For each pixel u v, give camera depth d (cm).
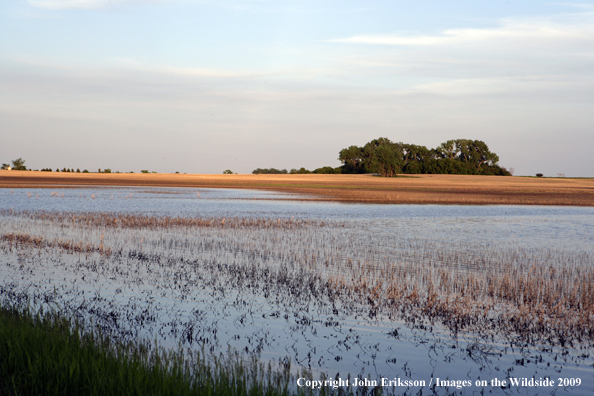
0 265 1489
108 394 596
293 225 2917
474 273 1559
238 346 875
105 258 1662
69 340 756
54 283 1280
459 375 789
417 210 4416
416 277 1485
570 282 1453
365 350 881
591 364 848
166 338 898
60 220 2831
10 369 649
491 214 4128
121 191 6391
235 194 6309
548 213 4344
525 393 727
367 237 2419
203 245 2033
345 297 1228
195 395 612
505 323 1056
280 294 1242
